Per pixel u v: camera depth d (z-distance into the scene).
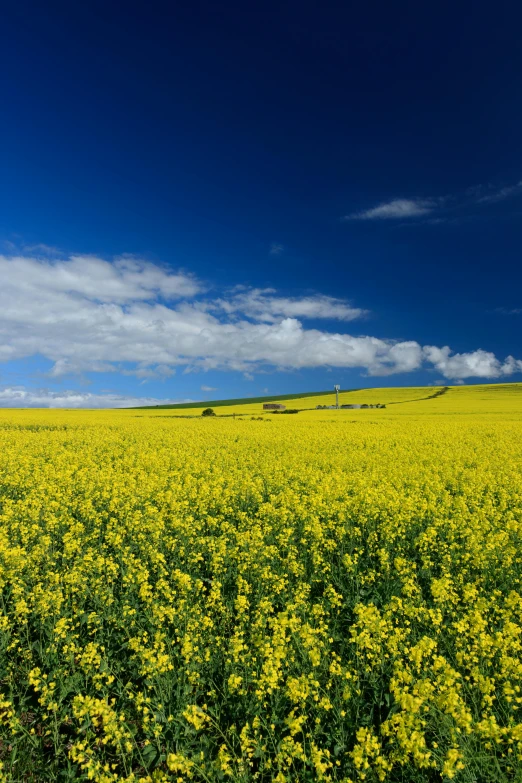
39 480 16.33
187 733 5.55
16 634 7.29
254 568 9.17
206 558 10.45
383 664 6.35
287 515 11.98
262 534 10.67
